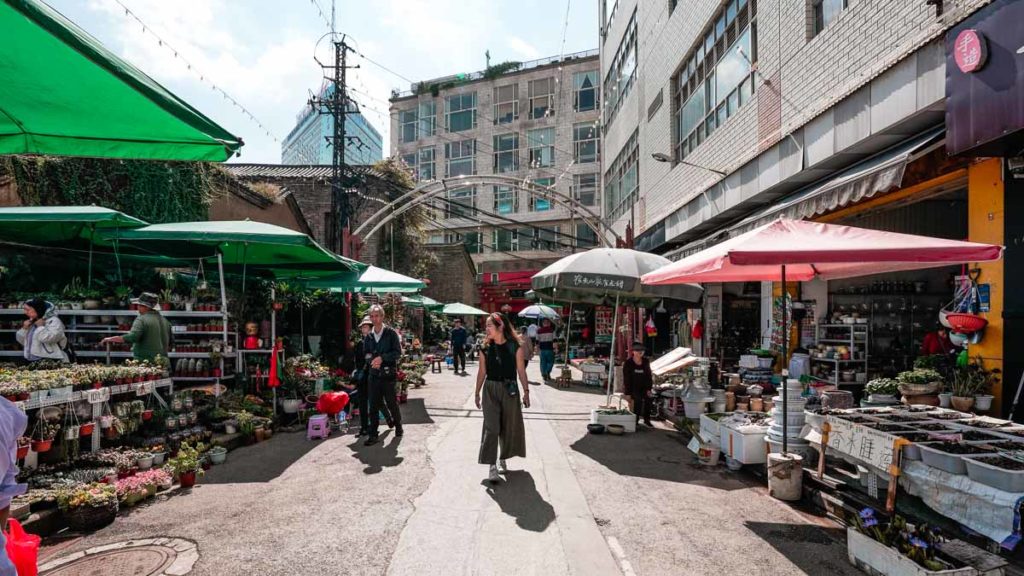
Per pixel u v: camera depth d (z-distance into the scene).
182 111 2.55
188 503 4.94
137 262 11.86
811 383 9.18
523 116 43.91
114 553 3.88
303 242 8.30
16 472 2.09
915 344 10.32
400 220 27.88
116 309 8.83
